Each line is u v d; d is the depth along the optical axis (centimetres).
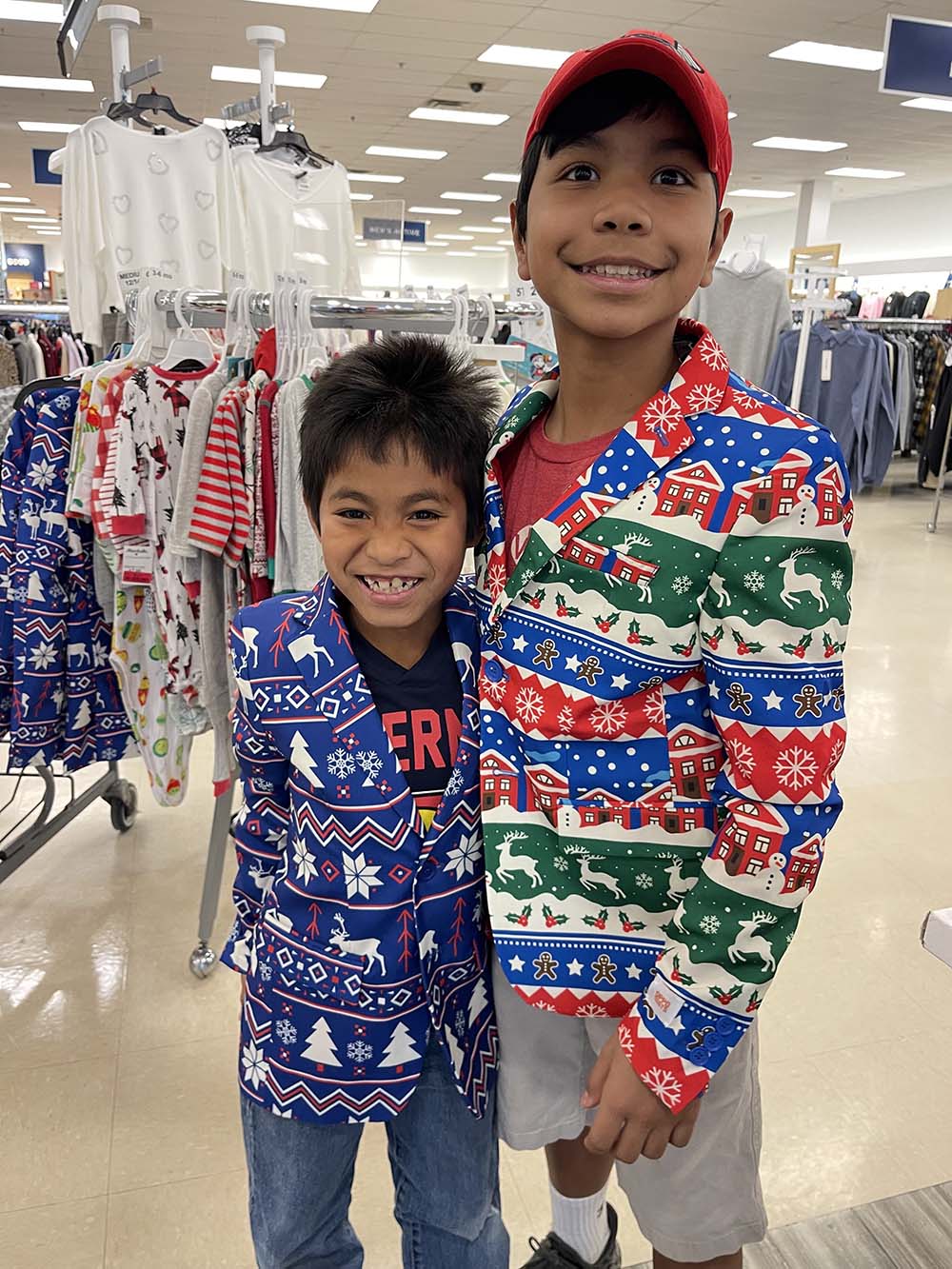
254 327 187
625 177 79
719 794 85
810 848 79
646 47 74
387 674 96
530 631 87
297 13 690
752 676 77
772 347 519
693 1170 103
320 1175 104
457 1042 100
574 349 88
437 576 90
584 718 85
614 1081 83
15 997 206
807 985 216
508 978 92
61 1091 181
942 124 998
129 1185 162
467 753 95
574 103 78
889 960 226
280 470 166
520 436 97
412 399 87
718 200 83
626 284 80
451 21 708
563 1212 131
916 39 446
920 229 1468
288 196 318
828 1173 167
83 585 191
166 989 210
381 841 93
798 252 638
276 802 101
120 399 175
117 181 280
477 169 1312
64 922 232
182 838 271
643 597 81
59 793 293
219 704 187
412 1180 108
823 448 77
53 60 814
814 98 902
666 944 89
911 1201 162
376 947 94
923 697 387
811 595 76
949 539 662
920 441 805
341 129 1087
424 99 940
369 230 1101
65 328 502
